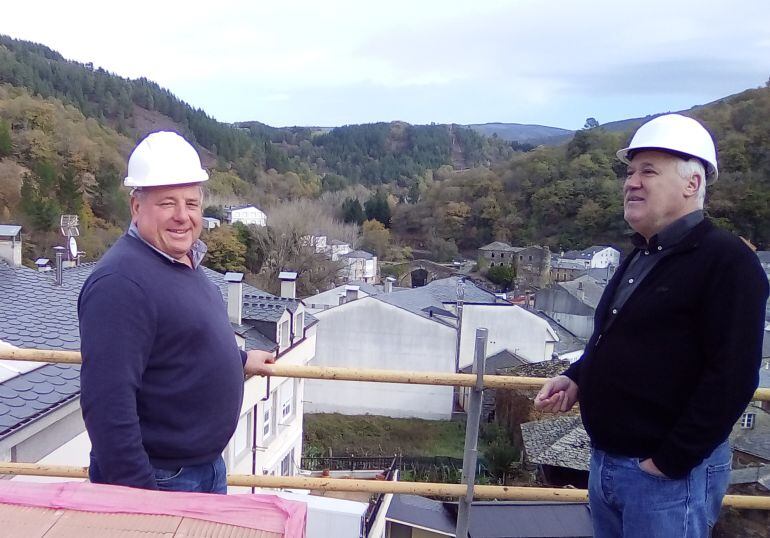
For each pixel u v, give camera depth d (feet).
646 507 6.49
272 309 44.70
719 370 5.73
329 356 78.28
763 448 46.34
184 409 6.75
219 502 5.25
